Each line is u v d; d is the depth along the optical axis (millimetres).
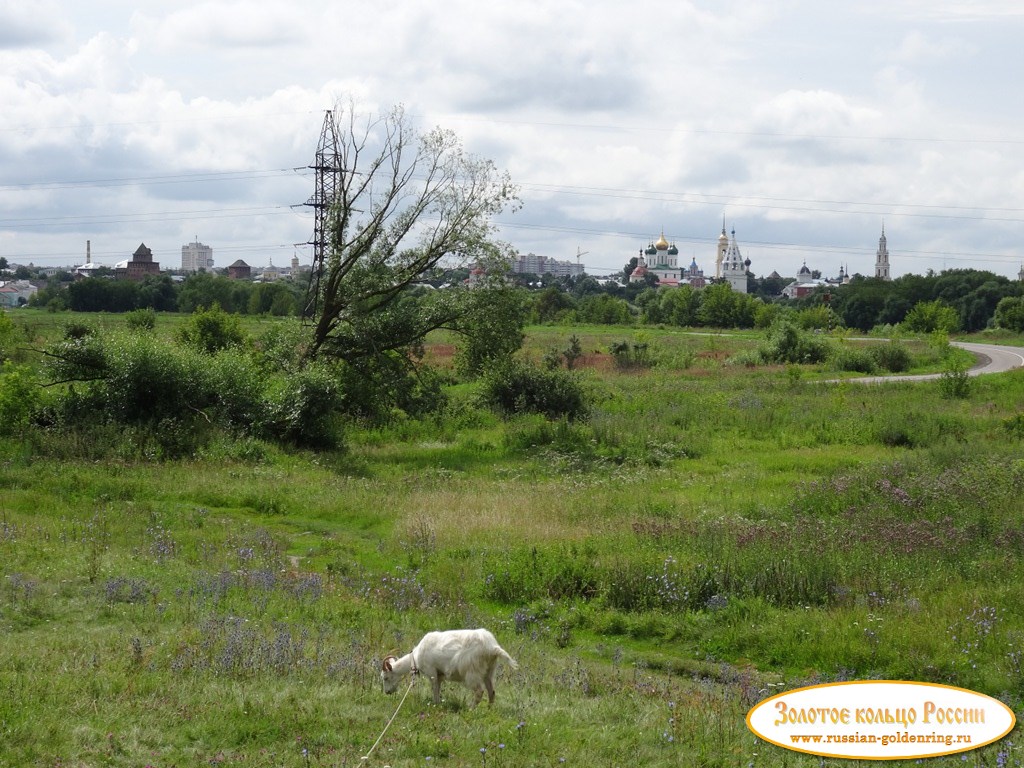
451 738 8820
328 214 37469
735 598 15359
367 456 33094
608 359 71000
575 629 15078
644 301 174625
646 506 23484
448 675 9867
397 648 12680
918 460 30031
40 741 8141
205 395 32188
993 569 16547
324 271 39219
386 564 18406
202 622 12789
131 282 118750
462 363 39156
